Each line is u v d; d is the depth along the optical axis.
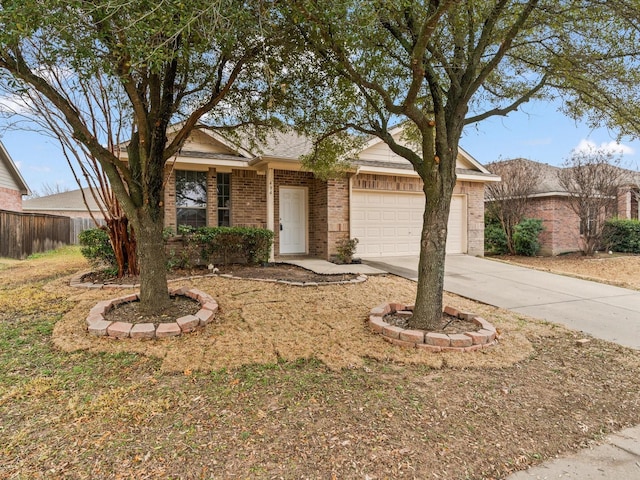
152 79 4.46
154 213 4.89
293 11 3.56
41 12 2.71
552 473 2.32
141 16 2.84
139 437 2.48
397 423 2.75
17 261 11.22
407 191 11.39
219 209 9.92
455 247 12.51
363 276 8.08
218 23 3.19
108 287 6.41
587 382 3.65
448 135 4.74
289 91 5.50
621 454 2.54
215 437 2.51
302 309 5.57
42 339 4.20
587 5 4.19
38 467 2.18
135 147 4.93
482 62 5.49
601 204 14.38
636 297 7.23
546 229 15.26
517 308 6.37
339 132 6.29
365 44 4.27
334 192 10.28
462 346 4.28
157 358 3.76
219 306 5.52
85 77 3.56
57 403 2.89
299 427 2.65
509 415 2.96
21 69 3.82
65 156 6.85
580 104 5.70
